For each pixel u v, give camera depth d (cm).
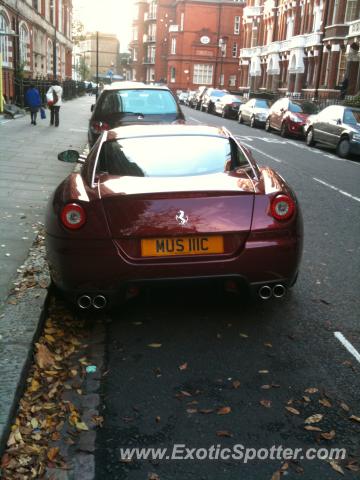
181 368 381
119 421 322
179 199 406
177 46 8631
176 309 479
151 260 401
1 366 352
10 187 928
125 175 450
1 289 482
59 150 1419
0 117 2294
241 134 2456
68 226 403
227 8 8444
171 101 1083
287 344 417
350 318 466
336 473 281
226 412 330
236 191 413
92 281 404
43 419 321
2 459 285
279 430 314
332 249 664
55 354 400
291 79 4669
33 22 3725
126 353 403
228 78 8638
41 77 3856
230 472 281
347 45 3703
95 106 1116
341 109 1862
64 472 280
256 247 407
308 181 1191
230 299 500
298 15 4688
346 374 375
